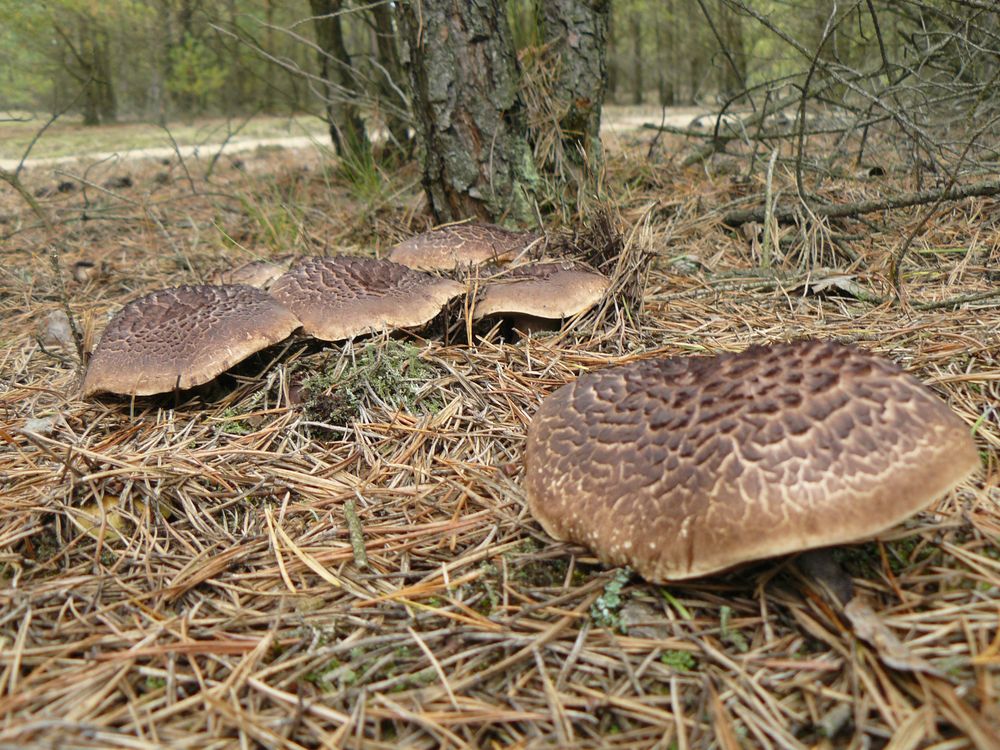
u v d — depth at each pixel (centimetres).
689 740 22
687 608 27
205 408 44
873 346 44
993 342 43
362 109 103
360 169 91
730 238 69
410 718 23
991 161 71
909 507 23
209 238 84
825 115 100
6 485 37
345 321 46
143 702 24
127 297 66
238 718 23
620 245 54
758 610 27
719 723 22
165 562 32
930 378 39
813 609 26
